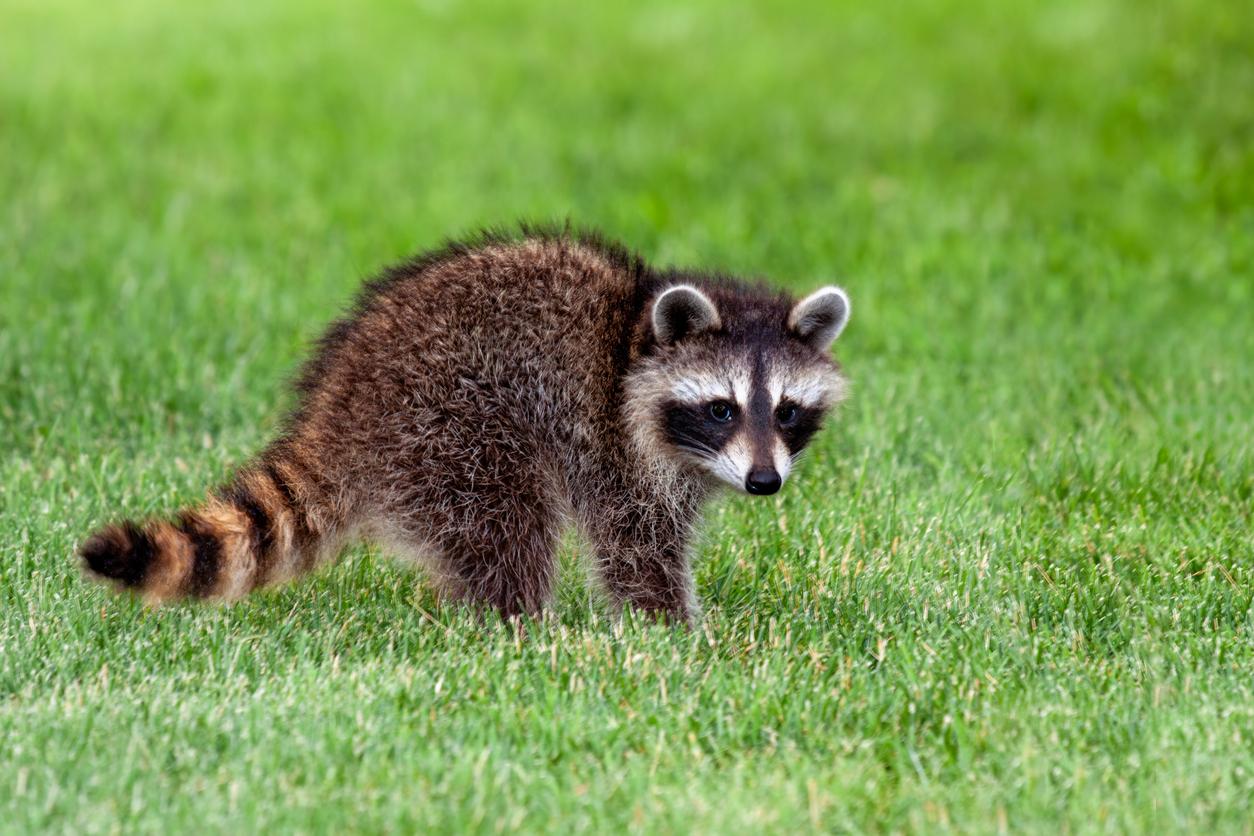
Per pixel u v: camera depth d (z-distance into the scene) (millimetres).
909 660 8750
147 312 15094
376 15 28875
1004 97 23797
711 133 22766
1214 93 23047
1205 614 9609
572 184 20688
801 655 8852
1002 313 16266
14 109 22500
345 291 16094
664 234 18938
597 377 9688
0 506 11039
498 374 9406
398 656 8906
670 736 7906
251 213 19172
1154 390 14188
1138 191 20391
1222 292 17406
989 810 7152
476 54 26312
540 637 9039
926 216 19453
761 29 27703
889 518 11102
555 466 9648
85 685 8242
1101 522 11234
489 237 10266
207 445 12305
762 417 9797
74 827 6773
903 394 13789
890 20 27656
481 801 7109
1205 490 11828
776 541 10844
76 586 9555
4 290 15719
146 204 19297
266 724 7707
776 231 18922
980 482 11641
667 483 9945
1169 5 25938
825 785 7324
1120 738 7879
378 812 7016
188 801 6977
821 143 22469
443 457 9336
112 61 25391
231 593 8758
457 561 9422
